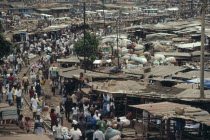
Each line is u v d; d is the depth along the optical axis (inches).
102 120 1678.2
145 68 2723.9
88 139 1534.2
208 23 5713.6
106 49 3882.9
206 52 3609.7
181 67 2746.1
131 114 1817.2
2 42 2064.5
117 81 2246.6
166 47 3917.3
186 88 2032.5
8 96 2222.0
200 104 1846.7
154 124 1523.1
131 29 5319.9
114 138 1485.0
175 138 1477.6
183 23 5625.0
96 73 2672.2
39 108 2193.7
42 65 3319.4
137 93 1959.9
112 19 6924.2
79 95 2206.0
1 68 3088.1
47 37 4975.4
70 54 4084.6
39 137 1163.3
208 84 2127.2
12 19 6353.3
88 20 6628.9
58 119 1937.7
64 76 2630.4
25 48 4222.4
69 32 5605.3
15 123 1664.6
